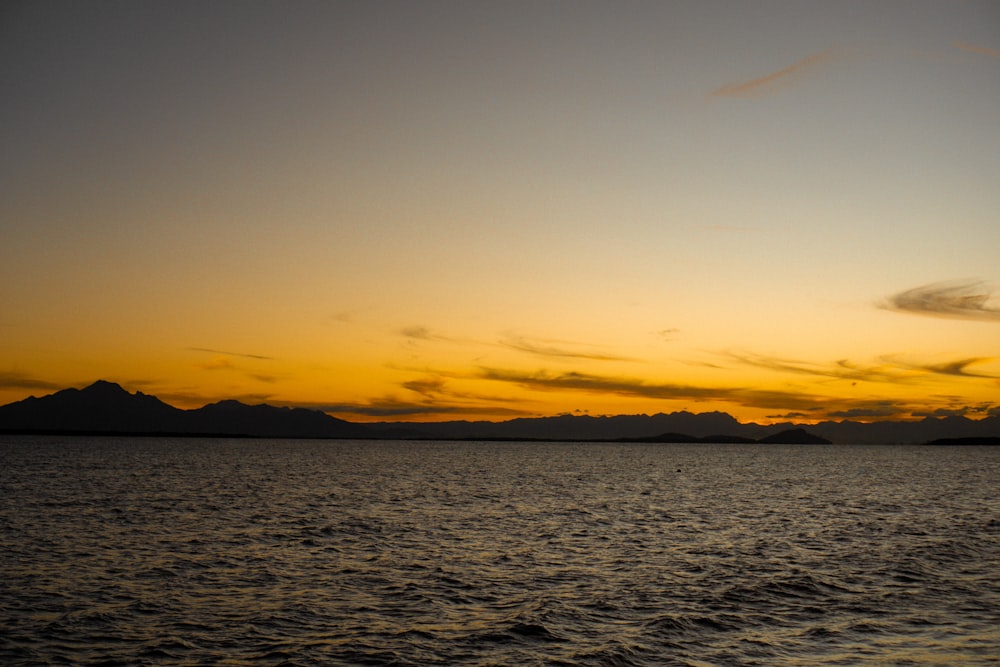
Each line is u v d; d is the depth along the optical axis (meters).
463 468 145.50
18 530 43.25
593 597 27.50
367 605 25.98
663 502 70.81
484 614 24.92
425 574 31.67
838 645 21.59
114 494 70.06
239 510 57.25
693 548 40.03
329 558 35.50
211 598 26.67
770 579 30.84
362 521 51.16
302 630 22.72
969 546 41.03
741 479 116.88
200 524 47.81
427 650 20.80
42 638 21.42
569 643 21.59
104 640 21.38
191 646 20.94
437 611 25.25
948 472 148.25
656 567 33.88
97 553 35.66
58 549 36.59
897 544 41.75
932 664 19.78
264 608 25.33
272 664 19.47
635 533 46.47
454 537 43.56
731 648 21.28
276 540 41.16
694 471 146.88
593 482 104.12
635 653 20.67
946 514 60.00
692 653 20.81
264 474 111.94
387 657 20.12
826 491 88.50
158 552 36.34
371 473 120.25
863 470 157.38
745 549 39.72
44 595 26.47
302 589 28.44
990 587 29.62
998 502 72.44
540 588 29.12
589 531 47.25
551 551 38.50
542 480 107.06
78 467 120.81
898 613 25.38
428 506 63.44
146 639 21.53
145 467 126.00
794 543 42.12
